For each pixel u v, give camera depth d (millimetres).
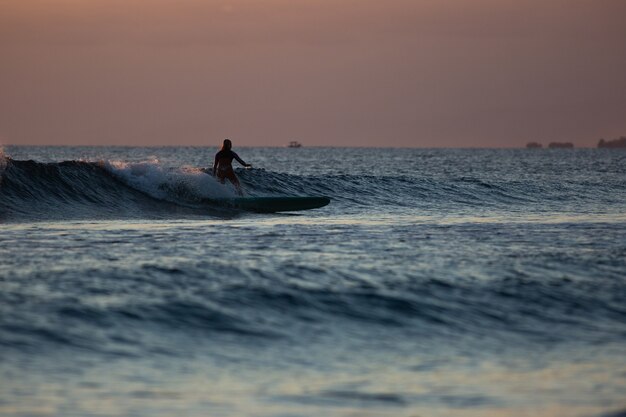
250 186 128250
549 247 68062
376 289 47594
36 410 28000
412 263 56844
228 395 30500
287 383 32188
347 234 76250
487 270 54812
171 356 34812
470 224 89500
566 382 33375
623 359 37000
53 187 99188
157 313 40438
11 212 91312
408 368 34781
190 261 55438
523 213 109000
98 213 94750
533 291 49094
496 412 29672
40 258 56344
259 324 40125
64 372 31922
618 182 193250
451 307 45000
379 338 39219
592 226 88875
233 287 46312
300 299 44594
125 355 34469
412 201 126250
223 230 79062
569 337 40688
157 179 104875
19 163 100188
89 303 41312
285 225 85938
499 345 38906
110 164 105750
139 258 56844
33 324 37219
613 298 48625
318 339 38500
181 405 29219
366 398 30719
